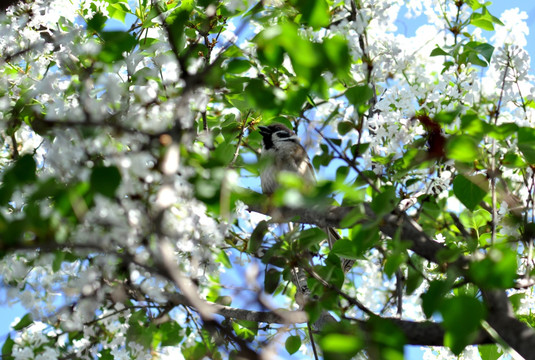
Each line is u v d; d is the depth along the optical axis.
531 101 5.53
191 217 3.77
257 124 6.27
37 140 5.37
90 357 4.73
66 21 5.44
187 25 5.61
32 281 4.51
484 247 4.66
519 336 4.20
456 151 3.88
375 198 3.81
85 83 3.73
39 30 5.41
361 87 4.19
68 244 3.14
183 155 3.51
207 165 3.49
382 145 5.34
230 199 3.82
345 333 3.15
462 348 2.99
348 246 4.75
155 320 4.83
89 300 4.13
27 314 4.69
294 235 4.72
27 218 3.12
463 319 2.96
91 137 3.34
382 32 5.42
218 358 4.98
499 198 5.11
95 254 4.14
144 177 3.32
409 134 4.91
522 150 4.31
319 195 3.11
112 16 6.34
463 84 5.23
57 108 3.93
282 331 5.26
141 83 4.21
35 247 3.11
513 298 5.17
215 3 5.39
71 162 3.36
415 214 5.17
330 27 5.08
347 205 4.62
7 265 4.28
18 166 3.27
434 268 5.50
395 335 2.96
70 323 4.39
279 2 4.83
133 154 3.30
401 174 4.65
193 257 4.31
